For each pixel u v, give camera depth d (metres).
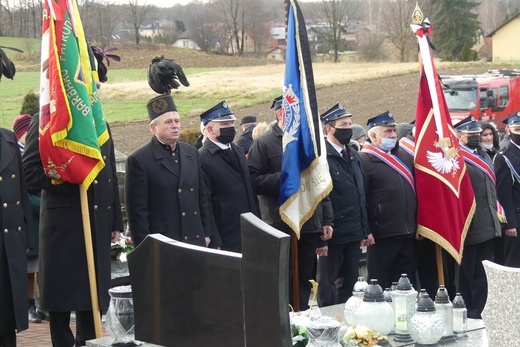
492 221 9.34
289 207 7.73
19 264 6.35
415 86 41.91
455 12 66.31
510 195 9.96
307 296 8.17
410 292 6.06
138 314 5.29
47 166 6.55
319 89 43.69
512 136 10.09
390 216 8.68
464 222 8.94
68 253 6.71
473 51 63.41
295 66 7.96
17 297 6.30
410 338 5.99
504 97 27.77
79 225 6.73
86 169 6.60
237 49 67.25
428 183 8.74
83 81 6.73
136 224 7.14
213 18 67.88
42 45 6.71
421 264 9.39
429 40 9.10
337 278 8.60
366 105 37.91
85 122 6.64
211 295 4.84
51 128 6.51
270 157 8.07
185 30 72.75
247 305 4.59
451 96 27.81
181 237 7.21
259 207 8.24
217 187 7.78
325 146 8.09
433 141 8.84
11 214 6.35
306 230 7.97
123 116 35.31
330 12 60.91
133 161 7.20
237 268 4.69
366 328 5.55
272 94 40.91
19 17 48.38
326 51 63.88
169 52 60.91
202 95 41.28
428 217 8.74
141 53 58.44
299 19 8.04
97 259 6.76
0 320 6.27
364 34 64.25
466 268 9.31
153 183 7.20
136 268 5.29
